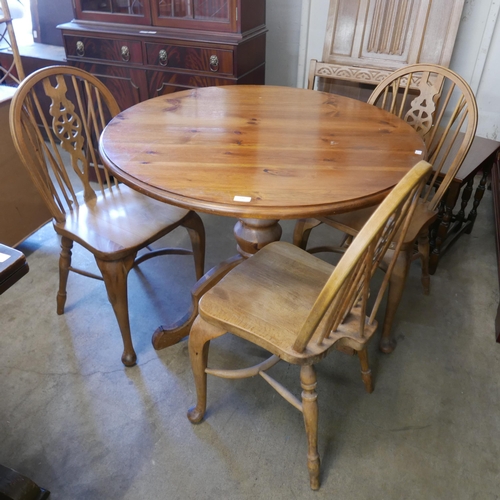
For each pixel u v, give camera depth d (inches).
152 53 91.2
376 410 58.7
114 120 60.2
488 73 99.7
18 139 54.1
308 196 44.9
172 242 88.7
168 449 53.7
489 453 53.9
